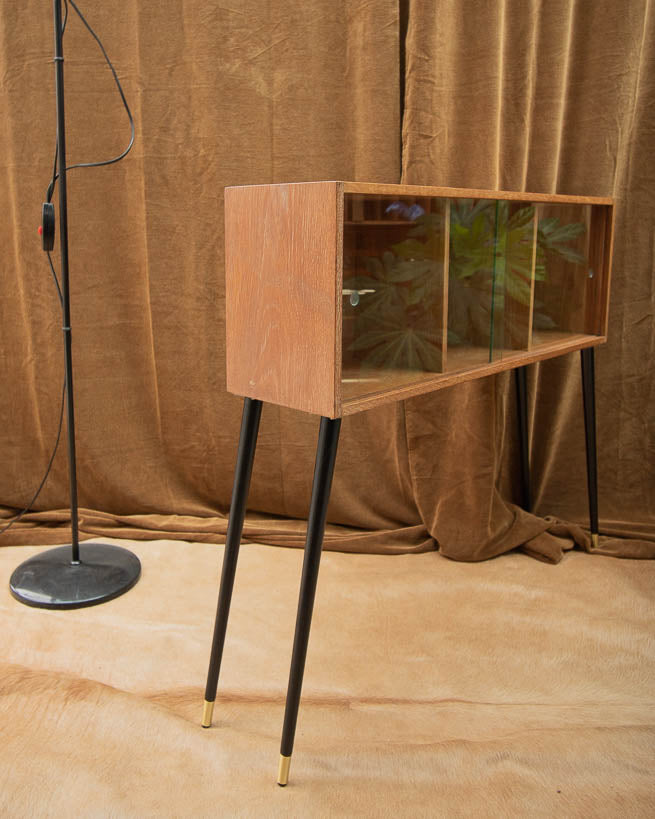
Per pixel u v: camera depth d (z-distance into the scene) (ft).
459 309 5.18
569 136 7.38
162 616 6.44
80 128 7.57
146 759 4.69
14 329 8.09
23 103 7.53
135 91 7.45
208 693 4.99
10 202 7.79
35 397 8.11
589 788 4.46
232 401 8.00
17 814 4.25
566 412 7.95
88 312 7.90
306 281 4.17
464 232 5.06
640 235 7.49
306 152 7.42
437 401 7.44
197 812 4.30
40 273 7.82
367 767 4.63
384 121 7.09
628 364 7.77
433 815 4.28
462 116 7.04
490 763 4.64
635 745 4.78
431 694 5.41
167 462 8.30
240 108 7.36
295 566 7.39
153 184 7.57
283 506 8.19
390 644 6.03
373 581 7.04
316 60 7.23
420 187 4.54
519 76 6.90
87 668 5.69
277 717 5.15
